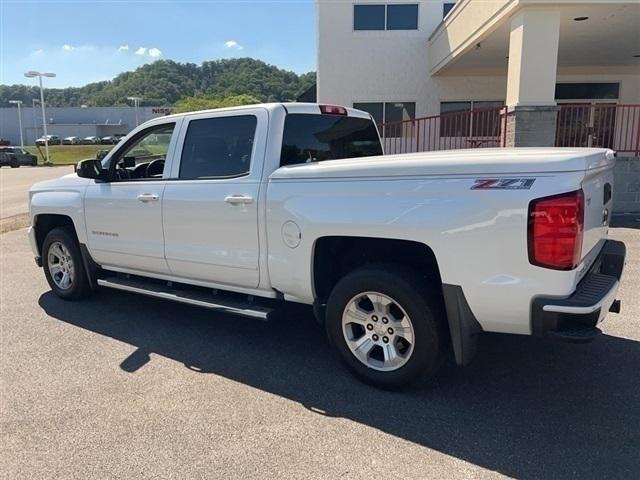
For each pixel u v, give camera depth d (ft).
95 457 9.51
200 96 335.26
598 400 11.26
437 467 9.07
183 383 12.35
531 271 9.61
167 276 15.61
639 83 55.26
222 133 13.99
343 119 15.60
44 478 8.96
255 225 12.98
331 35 55.98
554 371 12.66
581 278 10.38
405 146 56.65
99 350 14.38
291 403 11.35
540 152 10.28
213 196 13.65
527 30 31.94
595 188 10.93
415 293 10.95
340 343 12.21
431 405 11.16
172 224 14.73
